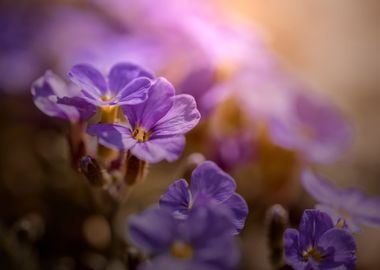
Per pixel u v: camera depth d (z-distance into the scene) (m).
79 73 0.18
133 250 0.19
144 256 0.19
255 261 0.27
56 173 0.28
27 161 0.29
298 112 0.28
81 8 0.35
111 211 0.21
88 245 0.27
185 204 0.17
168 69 0.27
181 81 0.26
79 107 0.18
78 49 0.29
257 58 0.27
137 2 0.31
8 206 0.28
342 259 0.17
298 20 0.36
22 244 0.24
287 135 0.26
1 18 0.32
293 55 0.35
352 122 0.31
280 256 0.20
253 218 0.27
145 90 0.17
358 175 0.31
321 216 0.17
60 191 0.28
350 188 0.19
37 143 0.29
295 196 0.27
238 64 0.26
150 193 0.27
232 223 0.17
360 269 0.28
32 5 0.35
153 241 0.16
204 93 0.26
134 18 0.32
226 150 0.25
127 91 0.17
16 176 0.29
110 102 0.17
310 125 0.28
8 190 0.28
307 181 0.19
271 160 0.26
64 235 0.27
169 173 0.27
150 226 0.16
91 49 0.28
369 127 0.34
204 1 0.30
